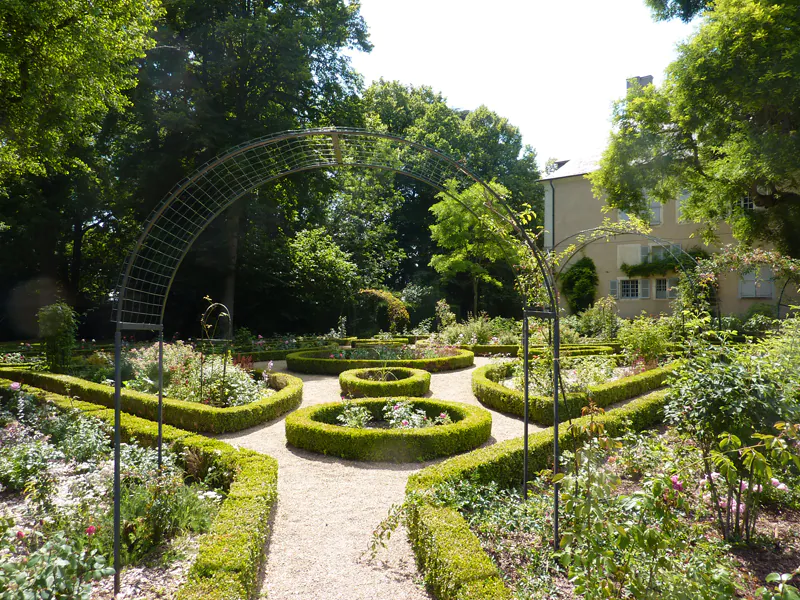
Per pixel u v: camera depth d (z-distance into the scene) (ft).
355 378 29.45
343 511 13.71
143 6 31.37
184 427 21.85
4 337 61.72
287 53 50.57
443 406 22.38
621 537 7.34
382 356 41.19
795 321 18.97
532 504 12.24
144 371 28.43
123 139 51.03
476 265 74.64
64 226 57.52
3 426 19.84
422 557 10.47
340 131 13.05
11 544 9.46
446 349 42.27
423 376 29.78
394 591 9.77
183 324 65.87
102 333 67.41
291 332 70.03
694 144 46.70
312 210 63.00
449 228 73.41
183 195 22.13
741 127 39.60
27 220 54.60
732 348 13.30
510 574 9.70
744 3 37.11
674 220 65.16
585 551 7.98
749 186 44.04
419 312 81.76
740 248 34.45
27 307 62.44
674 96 43.45
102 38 28.96
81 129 35.47
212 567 8.88
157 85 49.21
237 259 63.10
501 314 90.94
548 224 71.67
